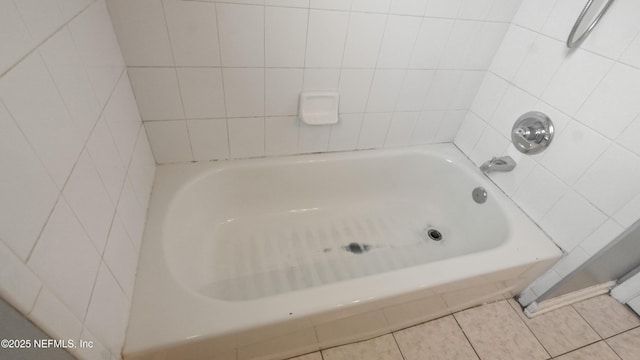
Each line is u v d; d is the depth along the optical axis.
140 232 0.95
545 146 1.19
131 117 0.98
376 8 1.08
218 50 1.03
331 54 1.15
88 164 0.63
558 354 1.23
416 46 1.23
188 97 1.11
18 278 0.39
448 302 1.17
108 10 0.86
